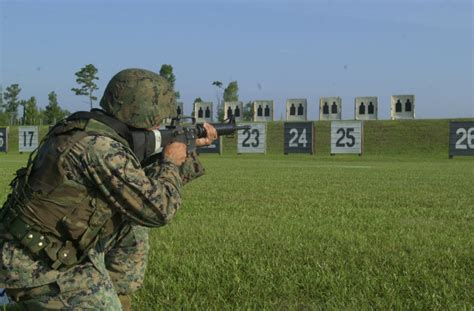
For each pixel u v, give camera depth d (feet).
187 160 12.57
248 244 25.76
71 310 11.03
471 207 42.50
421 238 27.94
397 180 69.72
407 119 183.01
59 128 11.30
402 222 34.22
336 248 24.85
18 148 189.88
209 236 28.04
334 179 71.00
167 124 12.78
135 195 11.14
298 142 157.99
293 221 34.04
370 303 17.15
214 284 18.63
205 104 184.14
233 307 16.66
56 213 10.99
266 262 21.88
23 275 11.03
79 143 11.00
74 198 11.00
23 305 11.48
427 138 171.12
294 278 19.34
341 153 156.46
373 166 106.42
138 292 17.78
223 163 116.47
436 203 45.06
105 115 11.65
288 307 16.83
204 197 48.98
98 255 11.58
